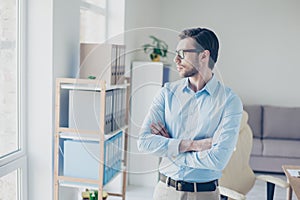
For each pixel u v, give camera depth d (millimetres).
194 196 1783
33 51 2379
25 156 2406
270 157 4992
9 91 2283
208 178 1777
